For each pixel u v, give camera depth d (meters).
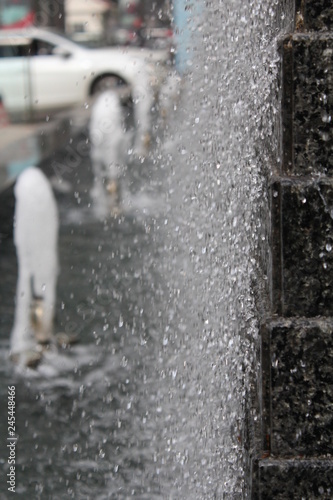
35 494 5.30
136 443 5.76
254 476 3.56
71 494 5.27
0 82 18.62
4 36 19.16
